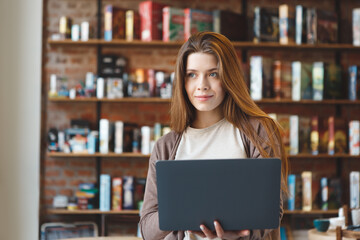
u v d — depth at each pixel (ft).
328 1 16.34
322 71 15.21
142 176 15.93
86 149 14.79
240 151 5.36
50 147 14.84
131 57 15.94
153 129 15.02
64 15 15.92
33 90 14.92
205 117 5.59
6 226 14.79
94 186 15.05
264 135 5.31
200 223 4.89
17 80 14.89
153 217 5.41
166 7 14.92
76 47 15.84
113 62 15.39
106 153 14.66
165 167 4.86
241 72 5.47
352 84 15.46
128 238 8.74
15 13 14.96
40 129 15.21
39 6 15.03
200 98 5.29
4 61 14.87
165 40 14.84
